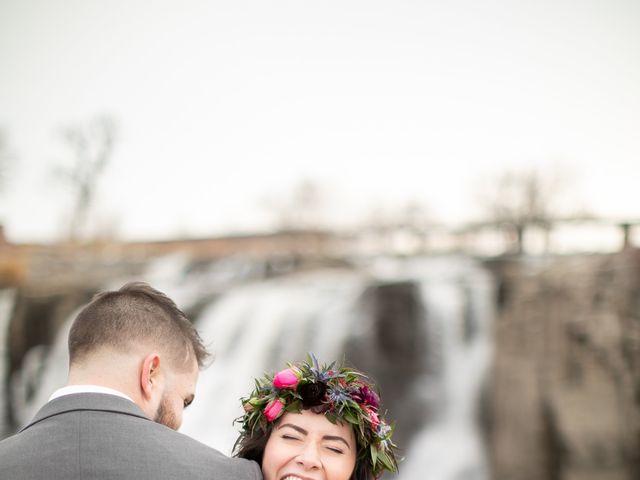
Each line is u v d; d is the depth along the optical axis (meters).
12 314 12.68
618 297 10.32
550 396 10.49
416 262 12.28
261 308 12.52
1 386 12.55
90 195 13.16
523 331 10.86
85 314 1.84
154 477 1.61
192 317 12.78
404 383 11.48
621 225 11.23
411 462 11.14
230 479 1.69
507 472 10.62
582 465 10.16
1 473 1.57
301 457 1.81
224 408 11.90
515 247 11.72
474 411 10.99
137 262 13.21
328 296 12.17
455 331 11.34
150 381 1.84
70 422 1.66
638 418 9.98
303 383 1.86
